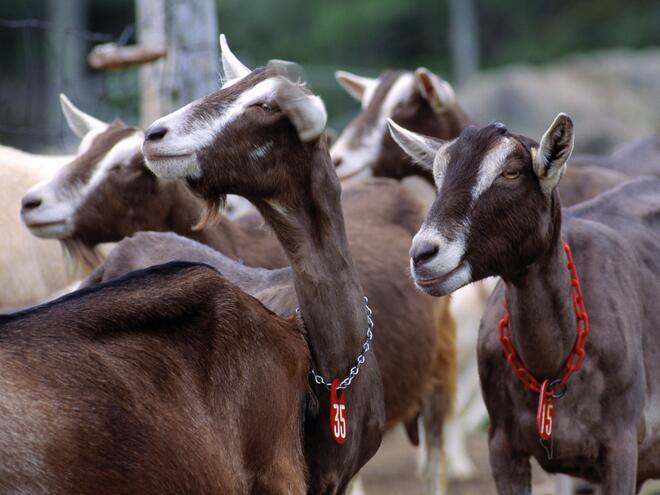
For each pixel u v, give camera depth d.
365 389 7.69
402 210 11.02
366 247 10.15
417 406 10.59
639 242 8.85
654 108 30.77
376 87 12.73
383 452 15.92
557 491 11.14
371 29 43.41
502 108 30.27
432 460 11.51
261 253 10.12
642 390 8.20
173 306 6.81
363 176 12.33
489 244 7.35
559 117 7.22
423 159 8.11
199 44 12.87
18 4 41.28
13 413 5.97
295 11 42.91
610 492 7.96
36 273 11.75
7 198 11.78
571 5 44.50
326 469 7.52
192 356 6.78
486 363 8.34
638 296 8.44
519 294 7.76
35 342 6.35
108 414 6.29
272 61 7.38
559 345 7.86
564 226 8.52
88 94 26.67
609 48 42.28
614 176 12.47
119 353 6.53
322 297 7.44
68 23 40.22
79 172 9.80
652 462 8.54
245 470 6.88
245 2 42.09
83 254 9.97
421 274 7.25
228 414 6.82
